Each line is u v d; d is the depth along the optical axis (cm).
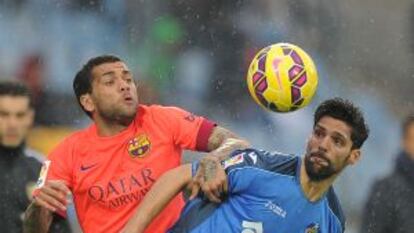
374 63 5069
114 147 1909
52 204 1800
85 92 1944
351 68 5034
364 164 4347
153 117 1944
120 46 4884
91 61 1945
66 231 1975
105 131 1925
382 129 4766
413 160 2677
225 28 4956
